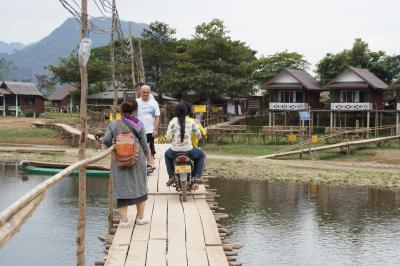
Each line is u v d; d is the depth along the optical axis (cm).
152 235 738
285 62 5319
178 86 4381
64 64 5662
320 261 1266
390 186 2373
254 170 2784
